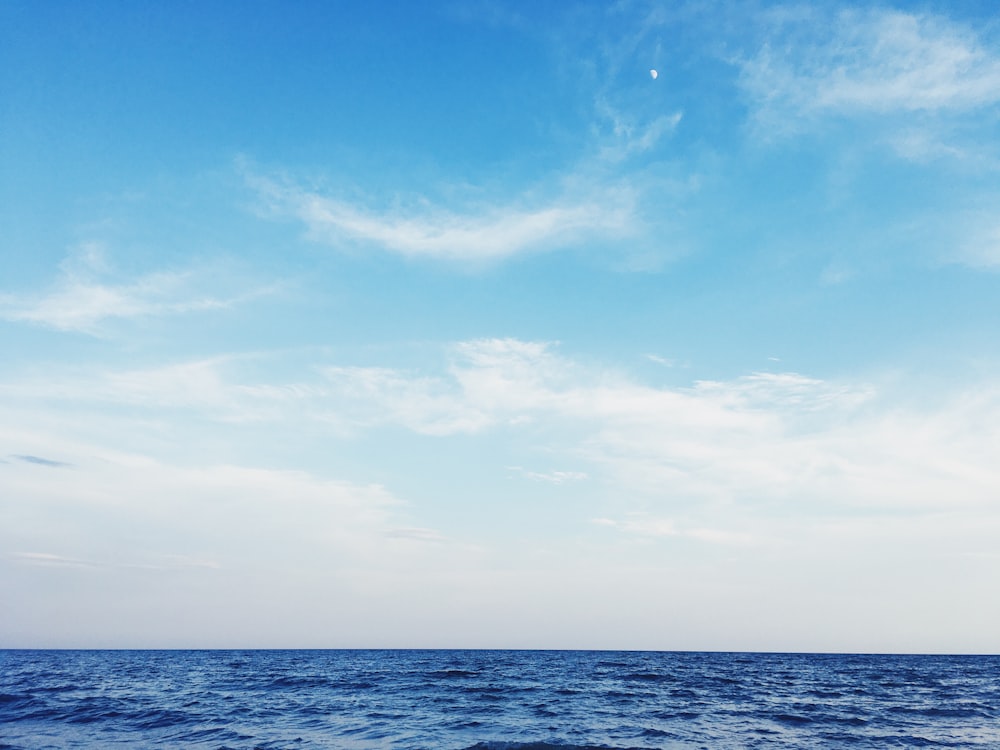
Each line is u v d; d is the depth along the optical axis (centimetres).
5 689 4141
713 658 13350
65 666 7844
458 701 3828
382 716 3106
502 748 2212
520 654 16588
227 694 4153
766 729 2759
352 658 12000
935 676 6862
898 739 2527
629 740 2431
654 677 6231
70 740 2342
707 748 2284
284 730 2633
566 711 3350
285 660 10638
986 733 2691
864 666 9469
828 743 2422
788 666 9244
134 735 2462
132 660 10425
